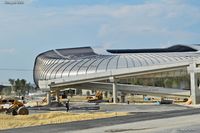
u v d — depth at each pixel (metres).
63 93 195.12
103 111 81.38
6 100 121.94
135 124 39.84
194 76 112.25
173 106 95.50
